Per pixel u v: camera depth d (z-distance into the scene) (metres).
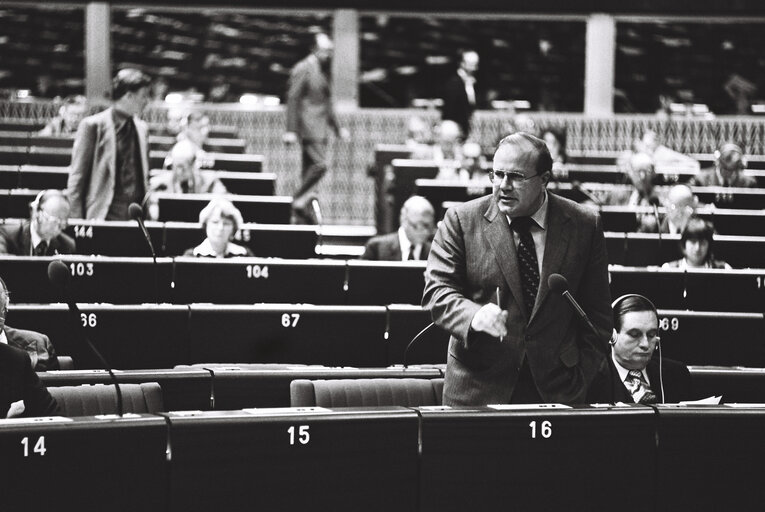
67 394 6.25
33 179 15.77
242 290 9.80
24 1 21.53
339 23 22.17
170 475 4.45
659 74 22.53
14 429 4.27
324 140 19.20
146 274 9.63
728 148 16.89
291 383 6.75
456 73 21.89
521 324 5.64
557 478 4.87
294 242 11.88
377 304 9.96
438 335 8.76
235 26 22.69
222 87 22.70
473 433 4.80
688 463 4.98
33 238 10.62
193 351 8.54
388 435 4.73
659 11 21.08
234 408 7.10
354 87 22.30
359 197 22.30
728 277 10.05
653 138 18.97
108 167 12.21
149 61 22.56
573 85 22.50
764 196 15.80
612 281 10.05
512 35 22.52
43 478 4.30
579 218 5.80
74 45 22.59
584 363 5.72
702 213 14.09
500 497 4.82
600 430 4.91
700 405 5.09
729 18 21.34
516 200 5.59
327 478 4.65
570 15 21.48
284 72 22.77
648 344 6.78
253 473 4.56
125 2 21.03
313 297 9.89
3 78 22.61
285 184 22.59
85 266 9.54
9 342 7.60
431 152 18.50
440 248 5.82
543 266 5.69
